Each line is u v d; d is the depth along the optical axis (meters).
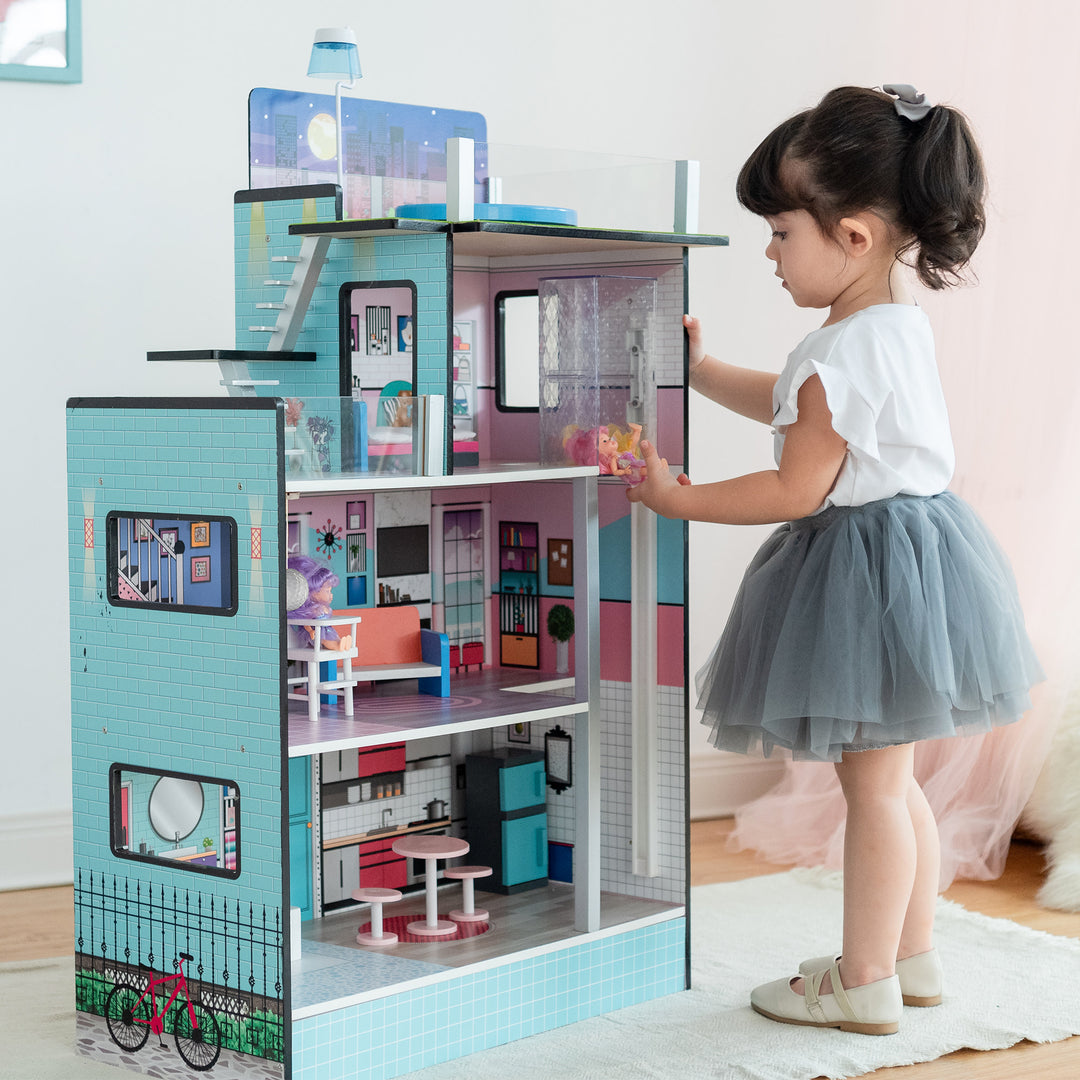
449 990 1.63
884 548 1.66
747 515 1.68
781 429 1.72
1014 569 2.53
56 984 1.90
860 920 1.70
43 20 2.33
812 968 1.81
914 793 1.80
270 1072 1.48
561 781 2.06
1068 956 2.00
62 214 2.38
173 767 1.56
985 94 2.56
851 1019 1.71
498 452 2.12
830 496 1.68
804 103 2.96
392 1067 1.58
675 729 1.90
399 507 2.03
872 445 1.63
